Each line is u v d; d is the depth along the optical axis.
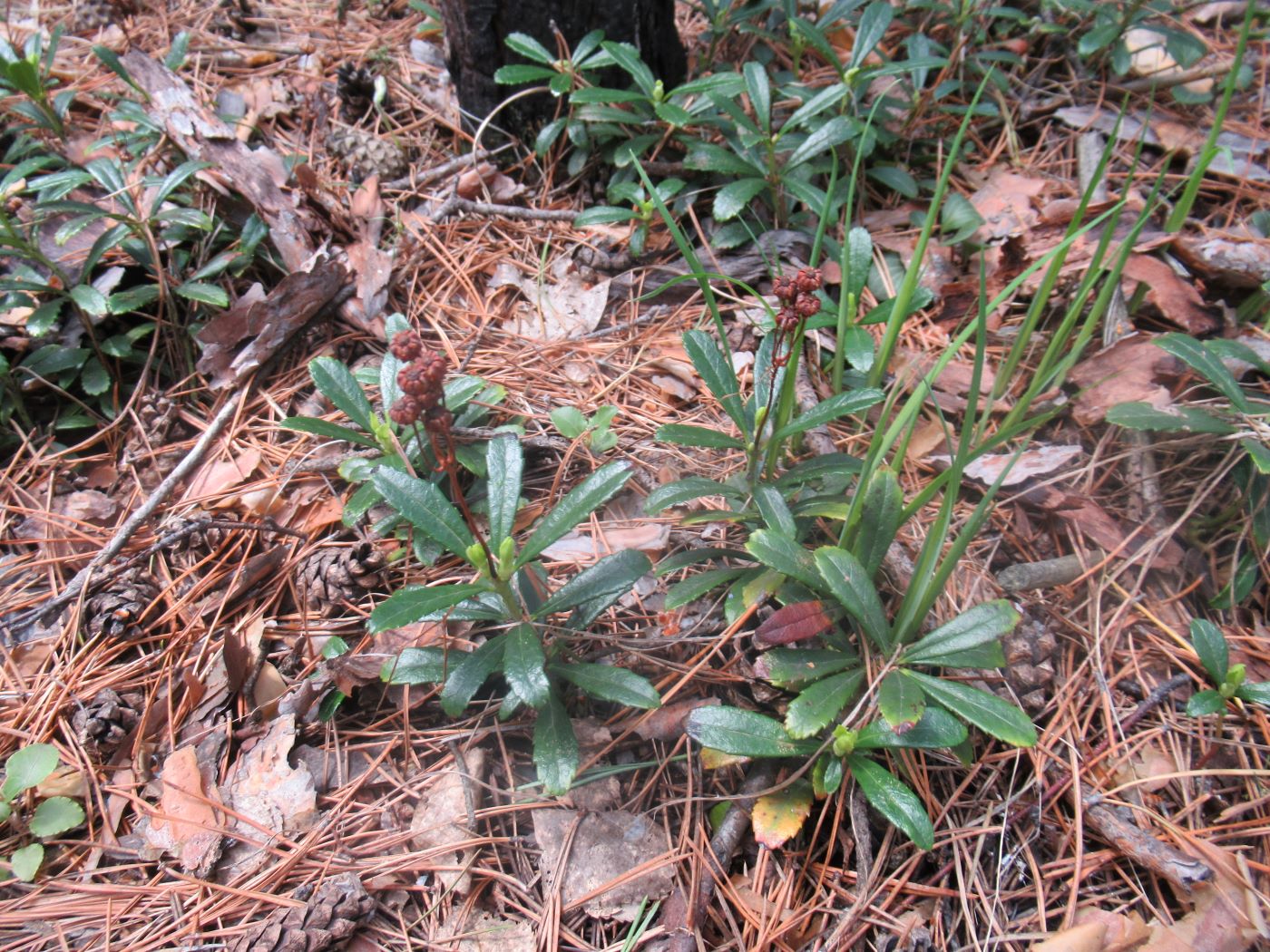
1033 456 0.45
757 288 0.54
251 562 0.42
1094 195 0.57
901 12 0.65
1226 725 0.39
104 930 0.33
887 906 0.34
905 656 0.35
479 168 0.59
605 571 0.36
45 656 0.41
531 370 0.51
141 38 0.67
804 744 0.34
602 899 0.34
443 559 0.43
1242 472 0.44
